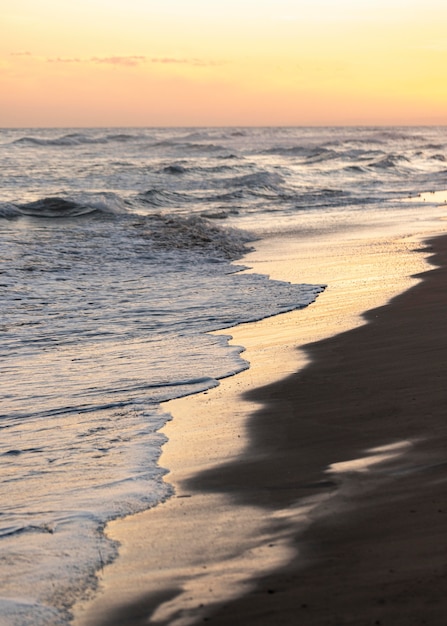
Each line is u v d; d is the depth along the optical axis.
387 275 13.94
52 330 10.58
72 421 6.66
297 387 7.19
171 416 6.65
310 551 3.78
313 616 3.16
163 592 3.50
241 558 3.78
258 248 18.89
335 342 8.94
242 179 40.06
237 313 11.38
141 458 5.57
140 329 10.57
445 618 3.04
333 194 34.53
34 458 5.73
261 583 3.49
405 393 6.60
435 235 20.03
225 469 5.19
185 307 11.97
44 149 88.62
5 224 22.45
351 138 144.62
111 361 8.83
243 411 6.58
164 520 4.38
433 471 4.73
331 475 4.87
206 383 7.67
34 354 9.29
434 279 13.00
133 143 107.25
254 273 15.12
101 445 5.96
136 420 6.58
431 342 8.41
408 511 4.15
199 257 17.25
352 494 4.50
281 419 6.25
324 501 4.43
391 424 5.81
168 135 148.00
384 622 3.06
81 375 8.24
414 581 3.35
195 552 3.91
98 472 5.33
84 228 21.42
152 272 15.29
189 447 5.75
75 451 5.84
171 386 7.63
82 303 12.39
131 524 4.36
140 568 3.77
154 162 59.06
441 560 3.51
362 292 12.37
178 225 22.14
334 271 14.89
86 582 3.66
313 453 5.36
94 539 4.17
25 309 11.91
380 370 7.48
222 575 3.61
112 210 27.00
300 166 58.34
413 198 33.00
